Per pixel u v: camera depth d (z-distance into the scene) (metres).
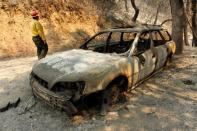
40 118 5.04
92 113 5.07
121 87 5.54
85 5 18.09
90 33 16.83
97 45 6.84
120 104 5.52
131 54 5.67
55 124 4.79
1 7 13.23
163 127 4.60
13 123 4.91
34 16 7.62
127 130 4.51
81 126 4.66
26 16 13.91
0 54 11.33
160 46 7.27
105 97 5.03
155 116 5.01
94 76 4.65
